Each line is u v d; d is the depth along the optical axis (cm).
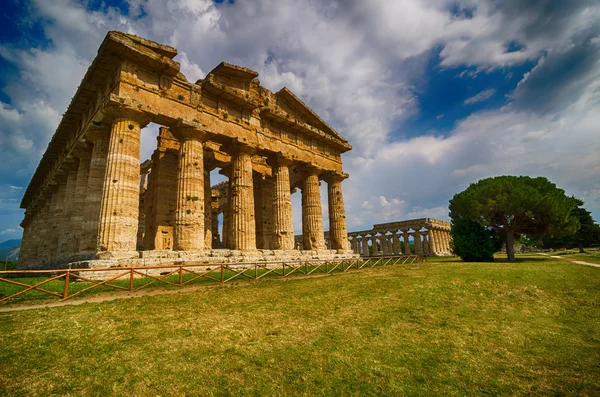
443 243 7250
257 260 2498
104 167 2317
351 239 8200
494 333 962
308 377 640
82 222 2345
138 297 1251
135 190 2020
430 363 729
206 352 752
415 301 1333
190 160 2381
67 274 1217
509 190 3716
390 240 7825
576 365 729
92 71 2192
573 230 3691
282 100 3366
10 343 752
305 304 1234
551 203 3441
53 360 679
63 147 3078
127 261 1800
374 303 1279
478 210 3812
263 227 3959
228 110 2780
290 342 834
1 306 1086
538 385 633
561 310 1263
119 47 2028
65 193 2819
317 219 3459
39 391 553
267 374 650
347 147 4022
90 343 779
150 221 3050
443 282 1773
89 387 575
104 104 2056
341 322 1020
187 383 602
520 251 9056
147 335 846
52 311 1019
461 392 601
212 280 1731
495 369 708
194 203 2298
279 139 3238
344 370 677
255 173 4081
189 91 2488
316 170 3625
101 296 1270
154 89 2242
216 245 4456
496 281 1830
